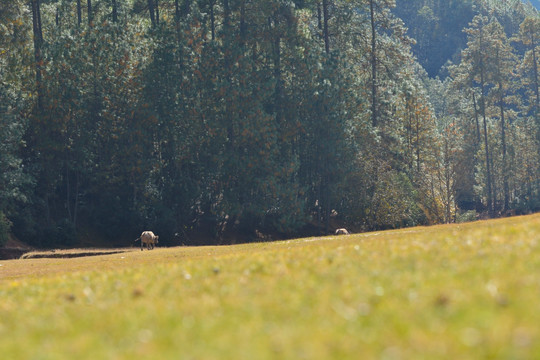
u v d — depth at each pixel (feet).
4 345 39.52
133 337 38.01
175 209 333.01
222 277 61.77
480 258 54.44
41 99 317.01
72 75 320.09
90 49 329.52
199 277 64.64
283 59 373.20
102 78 328.29
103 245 308.81
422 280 46.55
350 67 404.98
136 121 323.78
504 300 36.81
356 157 371.97
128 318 44.45
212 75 339.36
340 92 370.32
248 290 51.13
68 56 321.52
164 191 331.98
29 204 312.91
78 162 321.73
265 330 36.22
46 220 315.58
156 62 330.54
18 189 286.66
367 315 37.58
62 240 300.20
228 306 44.93
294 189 334.24
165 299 52.16
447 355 28.17
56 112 312.50
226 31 355.56
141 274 75.20
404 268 53.57
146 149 329.11
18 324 48.14
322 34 429.38
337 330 34.83
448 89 591.37
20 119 308.19
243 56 344.28
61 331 42.83
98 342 37.68
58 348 37.06
